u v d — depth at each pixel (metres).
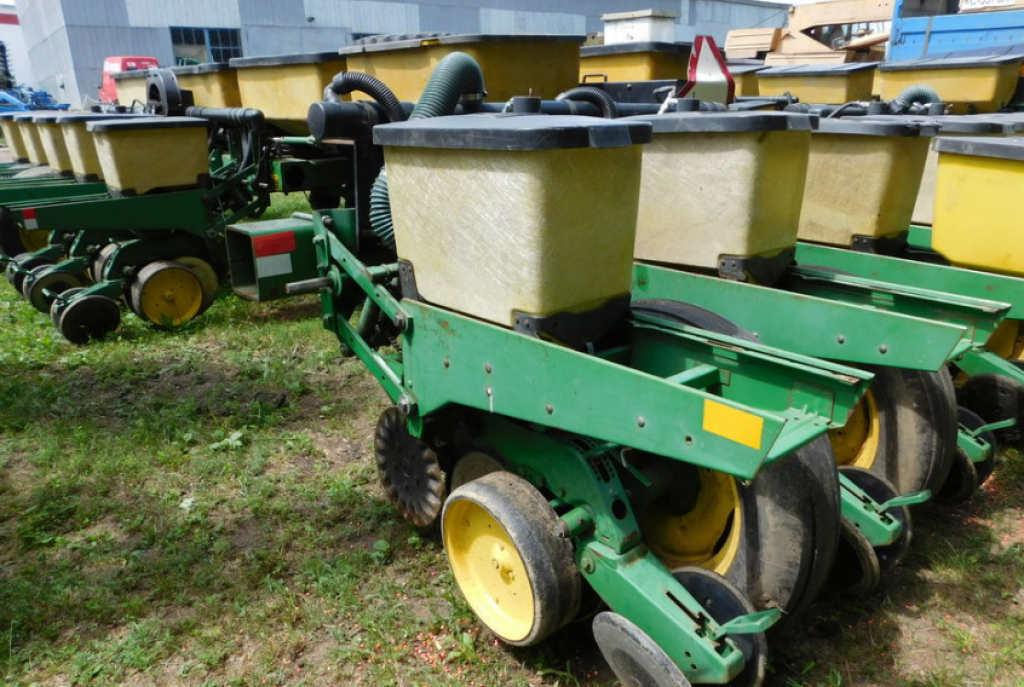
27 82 49.00
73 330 6.14
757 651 2.37
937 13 9.43
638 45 5.97
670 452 2.15
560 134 2.23
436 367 2.89
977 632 2.98
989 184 3.62
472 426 3.13
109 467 4.17
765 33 11.52
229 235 3.84
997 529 3.63
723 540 2.86
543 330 2.48
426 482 3.42
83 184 7.49
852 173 3.91
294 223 3.86
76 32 26.64
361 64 5.41
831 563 2.66
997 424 3.68
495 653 2.88
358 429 4.73
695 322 2.85
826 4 11.11
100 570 3.39
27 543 3.55
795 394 2.42
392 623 3.02
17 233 7.41
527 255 2.39
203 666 2.83
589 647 2.92
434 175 2.61
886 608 3.10
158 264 6.49
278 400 5.07
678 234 3.45
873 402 3.49
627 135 2.39
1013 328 4.37
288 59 6.04
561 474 2.68
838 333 3.03
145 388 5.34
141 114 8.00
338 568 3.35
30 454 4.41
